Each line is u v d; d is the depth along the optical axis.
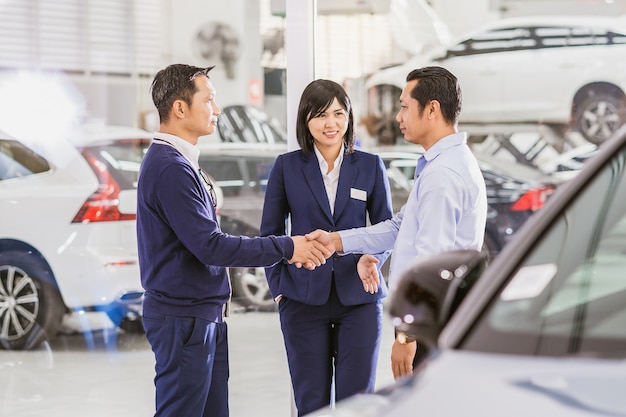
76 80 8.35
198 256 3.50
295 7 4.24
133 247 6.35
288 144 4.27
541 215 2.05
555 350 1.80
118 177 6.35
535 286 1.92
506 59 10.07
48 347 6.23
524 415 1.58
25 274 6.32
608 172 2.04
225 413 3.79
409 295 1.98
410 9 10.09
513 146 10.02
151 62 8.98
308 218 3.85
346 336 3.85
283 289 3.85
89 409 5.15
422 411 1.64
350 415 1.80
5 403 5.28
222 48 9.87
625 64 10.05
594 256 1.96
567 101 10.17
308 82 4.25
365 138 10.11
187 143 3.62
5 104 7.30
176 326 3.58
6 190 6.30
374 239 3.74
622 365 1.71
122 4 8.77
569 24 10.38
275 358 5.67
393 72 10.29
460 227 3.40
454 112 3.48
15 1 8.17
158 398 3.64
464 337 1.87
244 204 7.18
